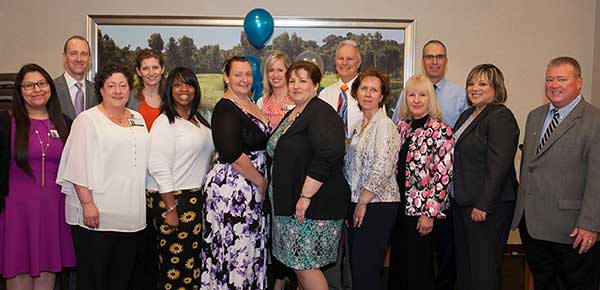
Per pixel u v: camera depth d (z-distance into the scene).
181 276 2.82
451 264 3.30
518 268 4.32
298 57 4.44
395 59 4.71
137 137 2.70
